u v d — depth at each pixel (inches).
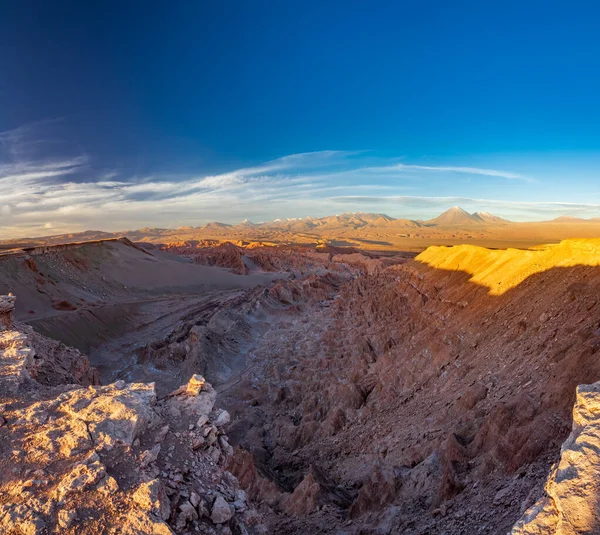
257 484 794.2
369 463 800.3
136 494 312.5
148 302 3036.4
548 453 486.0
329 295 3100.4
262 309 2603.3
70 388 485.1
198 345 1753.2
